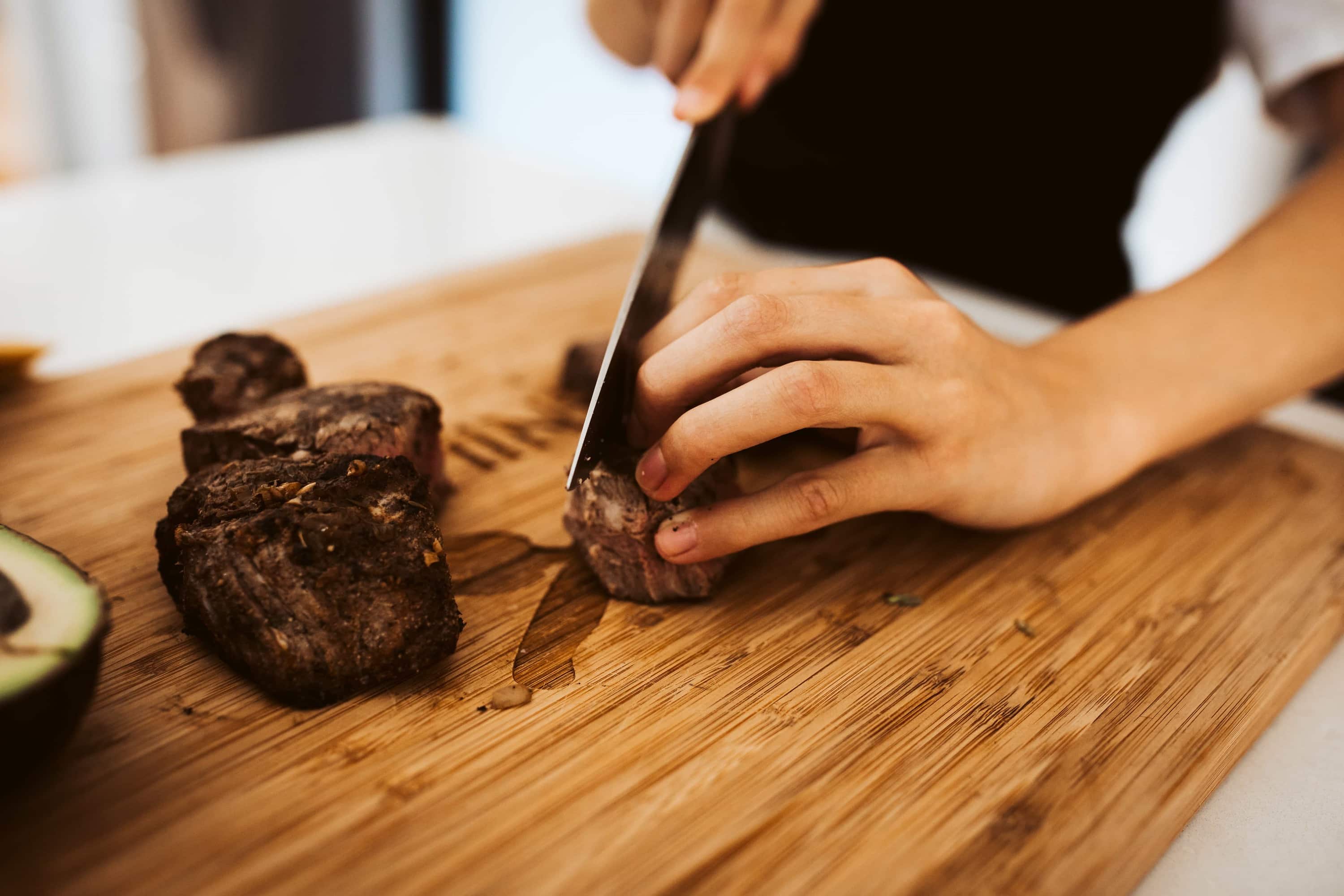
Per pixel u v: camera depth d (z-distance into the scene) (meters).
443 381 0.43
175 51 0.82
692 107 0.41
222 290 0.54
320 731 0.28
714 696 0.29
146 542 0.34
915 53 0.58
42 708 0.23
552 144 1.06
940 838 0.26
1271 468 0.41
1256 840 0.28
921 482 0.32
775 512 0.31
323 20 0.90
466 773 0.27
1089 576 0.35
